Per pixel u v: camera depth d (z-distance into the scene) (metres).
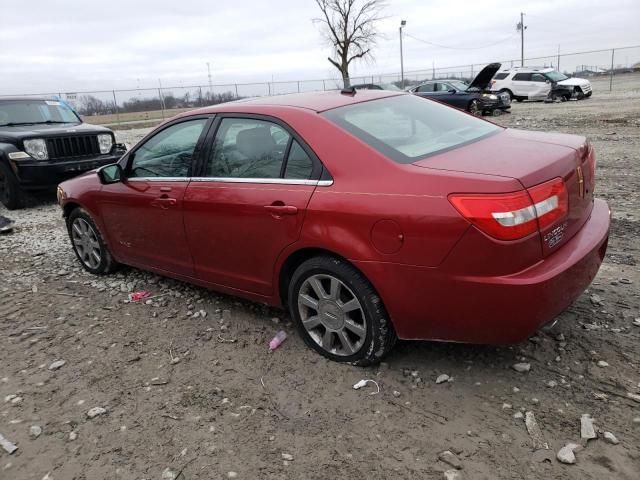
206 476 2.56
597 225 3.23
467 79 39.88
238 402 3.11
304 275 3.36
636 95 25.16
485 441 2.62
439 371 3.22
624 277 4.24
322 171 3.19
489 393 2.98
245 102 3.93
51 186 8.96
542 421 2.72
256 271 3.67
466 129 3.66
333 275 3.20
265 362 3.51
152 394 3.26
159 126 4.36
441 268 2.74
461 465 2.48
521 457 2.50
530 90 26.89
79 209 5.29
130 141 19.08
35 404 3.26
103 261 5.25
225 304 4.46
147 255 4.60
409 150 3.14
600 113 17.28
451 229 2.66
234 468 2.60
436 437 2.69
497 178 2.65
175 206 4.06
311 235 3.18
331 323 3.35
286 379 3.30
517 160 2.88
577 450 2.50
